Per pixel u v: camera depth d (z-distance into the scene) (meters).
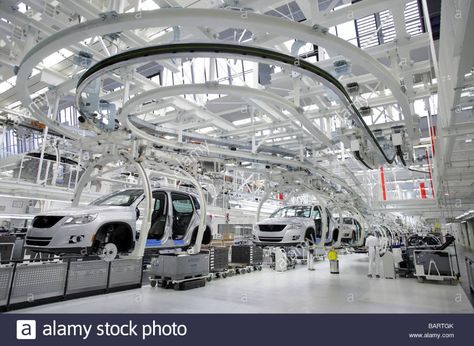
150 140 7.08
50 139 12.12
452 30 3.08
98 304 5.48
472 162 7.21
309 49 7.69
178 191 7.21
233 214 18.34
